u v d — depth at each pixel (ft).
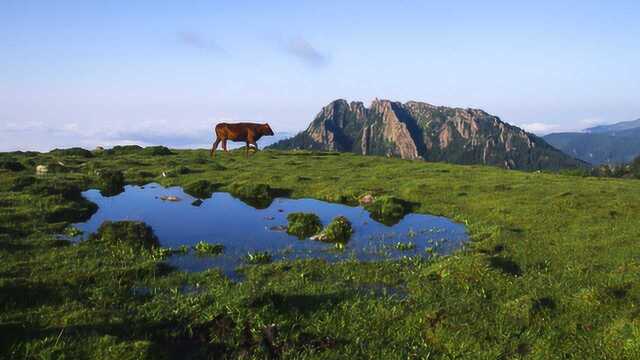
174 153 188.24
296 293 49.29
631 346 37.55
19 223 74.23
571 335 41.32
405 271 58.59
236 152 192.13
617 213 84.89
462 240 74.33
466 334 41.32
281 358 37.52
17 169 132.77
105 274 54.13
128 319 42.96
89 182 118.21
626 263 58.90
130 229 69.21
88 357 34.65
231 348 39.17
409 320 44.19
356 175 134.51
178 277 55.16
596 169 533.96
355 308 46.21
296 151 200.95
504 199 98.63
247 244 71.46
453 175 133.80
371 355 38.60
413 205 99.09
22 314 41.81
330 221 86.38
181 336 41.16
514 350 39.55
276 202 104.06
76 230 72.33
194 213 91.86
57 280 51.39
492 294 50.29
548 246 67.97
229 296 45.85
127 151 189.47
